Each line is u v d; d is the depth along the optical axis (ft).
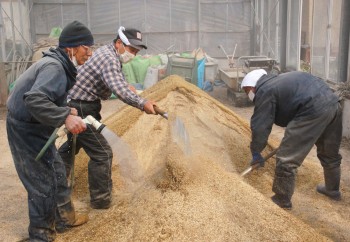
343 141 22.21
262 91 12.82
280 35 38.88
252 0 48.11
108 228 11.03
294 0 35.24
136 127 17.08
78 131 9.71
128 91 12.02
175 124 12.53
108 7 48.80
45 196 10.78
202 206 10.39
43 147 10.19
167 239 9.82
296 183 15.81
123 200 12.39
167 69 38.01
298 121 12.59
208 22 49.34
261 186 15.01
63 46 10.39
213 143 16.33
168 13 49.11
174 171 11.23
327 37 27.45
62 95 10.11
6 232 12.54
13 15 41.42
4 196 15.31
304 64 34.01
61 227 11.90
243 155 16.39
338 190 14.60
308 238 10.06
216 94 38.50
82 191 14.75
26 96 9.31
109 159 13.24
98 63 12.41
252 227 10.09
